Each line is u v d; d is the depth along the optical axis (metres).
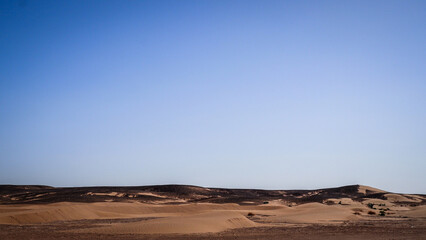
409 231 48.66
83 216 66.94
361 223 62.84
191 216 57.81
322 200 138.00
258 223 62.78
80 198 118.31
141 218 68.06
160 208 88.69
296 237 41.84
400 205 132.25
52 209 63.66
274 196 184.12
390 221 67.56
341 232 47.69
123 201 118.06
